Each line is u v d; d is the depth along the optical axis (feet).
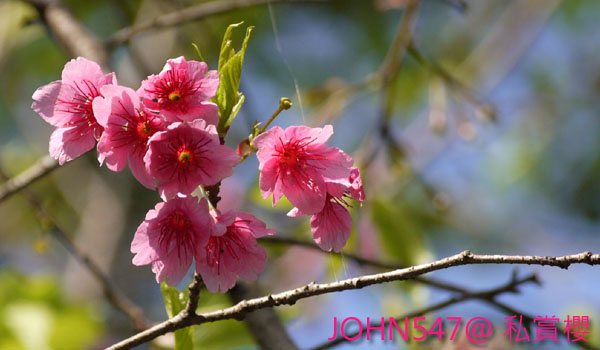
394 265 16.93
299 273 22.07
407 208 24.80
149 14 25.68
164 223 9.56
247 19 26.96
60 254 31.68
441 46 30.22
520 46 27.61
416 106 29.25
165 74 9.55
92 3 27.22
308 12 29.25
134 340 9.86
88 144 10.41
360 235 18.89
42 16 19.99
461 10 19.10
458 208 28.27
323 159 10.01
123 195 29.14
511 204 29.25
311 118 21.11
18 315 19.03
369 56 29.07
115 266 28.76
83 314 19.75
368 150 20.25
